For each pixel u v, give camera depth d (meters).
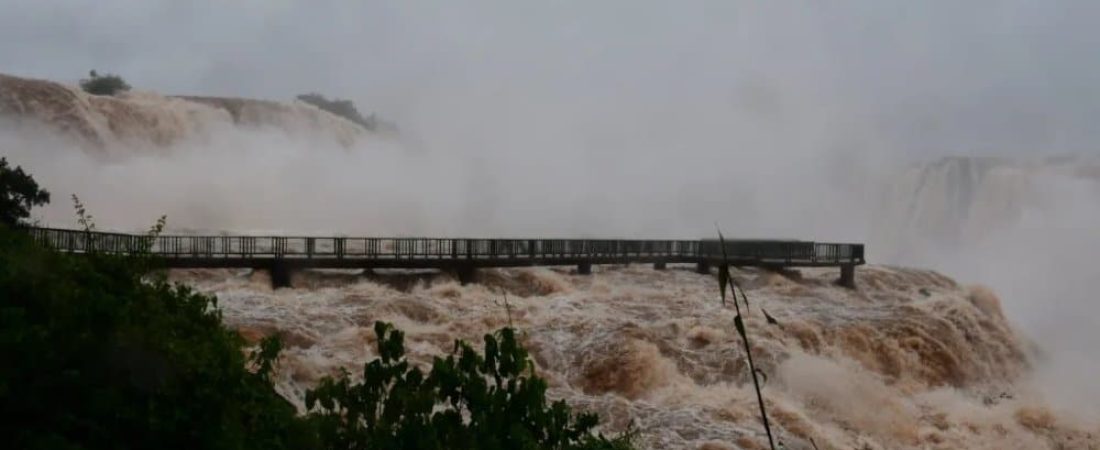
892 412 26.62
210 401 7.28
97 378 6.97
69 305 7.24
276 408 8.30
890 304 35.88
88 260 8.91
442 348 25.27
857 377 27.41
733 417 23.06
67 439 6.45
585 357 25.77
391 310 27.89
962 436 26.41
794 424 23.23
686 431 21.97
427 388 8.70
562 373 25.28
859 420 25.56
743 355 26.69
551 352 26.06
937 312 34.53
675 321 28.95
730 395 24.50
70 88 51.78
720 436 21.80
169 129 56.91
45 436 6.26
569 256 37.41
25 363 6.59
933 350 31.27
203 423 7.18
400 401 8.58
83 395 6.73
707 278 39.41
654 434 21.77
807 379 26.27
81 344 7.00
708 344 27.47
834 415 25.38
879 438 25.14
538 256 36.72
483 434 8.34
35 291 7.27
